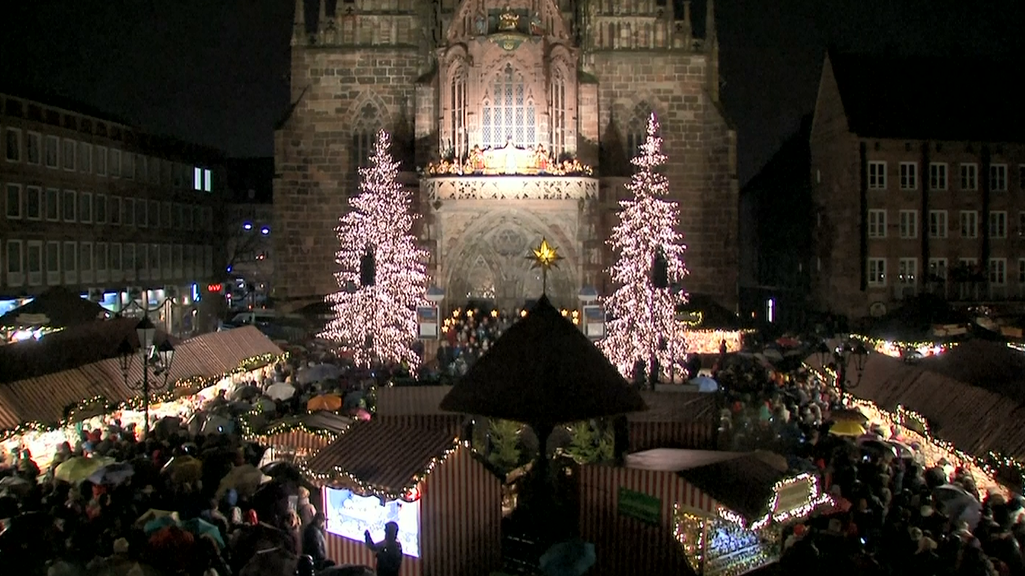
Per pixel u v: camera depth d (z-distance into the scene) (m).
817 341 57.03
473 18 70.12
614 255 72.81
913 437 33.62
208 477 26.17
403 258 68.75
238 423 32.81
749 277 107.06
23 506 22.55
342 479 23.70
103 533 20.69
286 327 70.44
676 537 22.12
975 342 34.97
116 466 25.02
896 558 21.36
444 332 64.94
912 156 77.50
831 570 19.92
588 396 22.97
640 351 57.16
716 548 22.02
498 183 67.12
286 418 30.94
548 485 24.03
